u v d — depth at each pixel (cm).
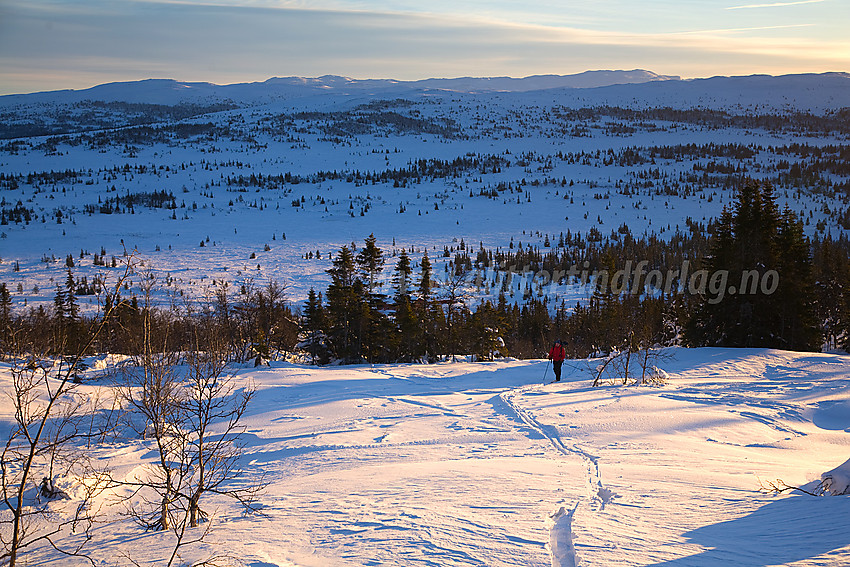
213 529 575
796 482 694
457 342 4672
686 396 1612
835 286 5103
